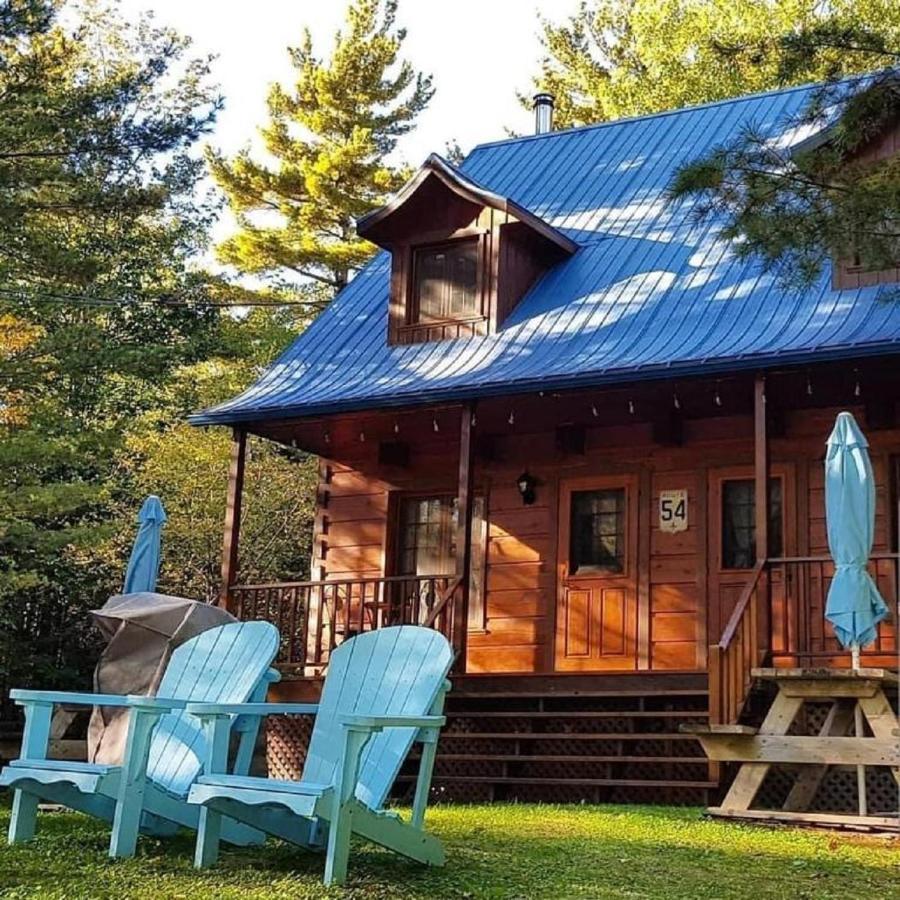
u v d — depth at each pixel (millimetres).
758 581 9961
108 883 5055
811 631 11672
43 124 14117
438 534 14125
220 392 25094
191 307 23406
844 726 8570
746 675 9375
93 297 16219
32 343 16453
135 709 5855
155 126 15477
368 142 27375
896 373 10664
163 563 22875
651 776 10773
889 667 11164
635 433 13102
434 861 5621
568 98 29750
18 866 5398
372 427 13391
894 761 7887
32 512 13797
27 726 6176
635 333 12086
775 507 12297
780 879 5762
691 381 11062
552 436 13531
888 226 7109
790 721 8336
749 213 7348
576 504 13383
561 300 13297
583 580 13086
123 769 5789
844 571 8492
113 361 14883
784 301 11672
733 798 8312
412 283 13984
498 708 11625
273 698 12328
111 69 23484
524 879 5441
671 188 7727
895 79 7219
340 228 27969
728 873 5891
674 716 10625
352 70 28297
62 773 5809
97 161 15406
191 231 25734
